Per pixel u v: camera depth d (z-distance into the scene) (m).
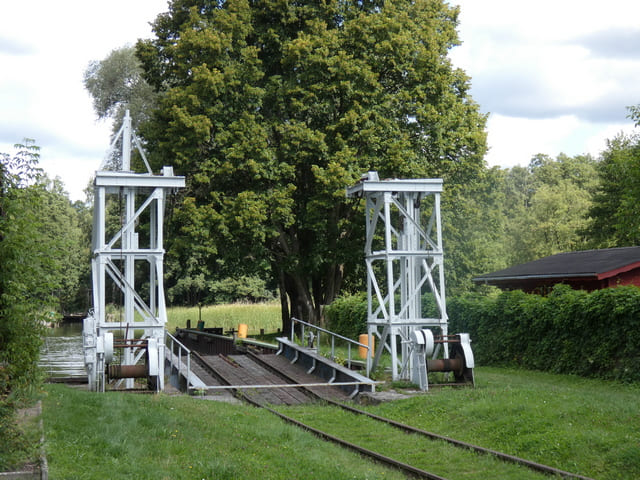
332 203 35.28
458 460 12.10
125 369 19.28
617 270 28.31
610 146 51.53
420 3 38.97
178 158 36.22
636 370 19.33
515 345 24.62
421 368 19.89
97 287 21.88
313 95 35.78
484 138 38.34
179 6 40.16
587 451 11.66
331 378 22.64
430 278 22.03
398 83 37.66
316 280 44.12
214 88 35.56
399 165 34.78
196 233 34.88
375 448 13.38
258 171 35.56
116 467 9.92
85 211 95.50
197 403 16.83
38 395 13.07
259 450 11.95
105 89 60.03
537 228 63.56
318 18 38.12
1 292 11.38
